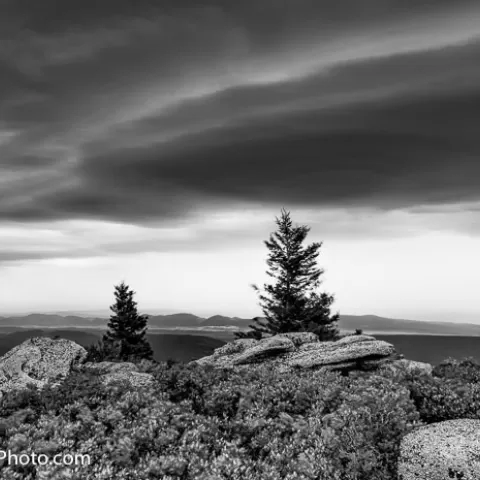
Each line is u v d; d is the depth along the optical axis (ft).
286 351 76.38
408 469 30.81
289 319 177.99
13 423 36.88
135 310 185.26
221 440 36.65
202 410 42.45
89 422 37.58
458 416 36.91
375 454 32.71
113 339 171.63
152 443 35.24
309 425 37.27
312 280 189.47
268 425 38.60
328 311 178.09
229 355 80.43
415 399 39.75
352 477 31.86
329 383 46.80
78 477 30.09
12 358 61.98
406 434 33.17
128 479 31.01
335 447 34.09
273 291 188.65
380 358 71.87
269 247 193.77
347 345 73.92
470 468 29.04
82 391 43.29
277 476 31.63
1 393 47.21
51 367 60.95
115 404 40.81
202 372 48.62
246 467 32.42
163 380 47.67
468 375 46.93
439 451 30.40
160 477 31.35
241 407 41.57
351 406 38.22
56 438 34.68
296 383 45.70
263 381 48.14
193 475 31.71
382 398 36.63
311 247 191.42
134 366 59.06
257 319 186.29
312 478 32.09
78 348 64.75
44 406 41.14
